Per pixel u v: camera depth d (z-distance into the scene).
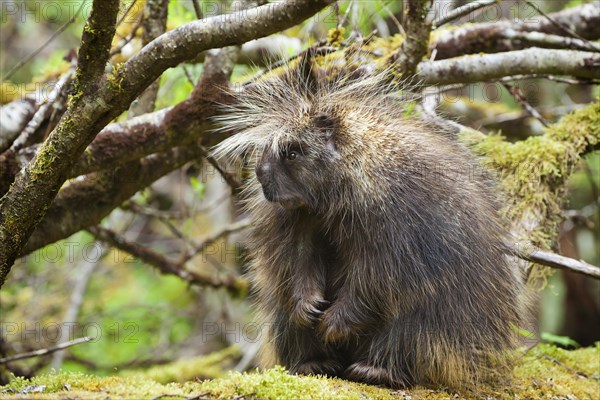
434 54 11.51
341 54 11.05
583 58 11.59
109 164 10.20
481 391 9.02
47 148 7.98
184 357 19.34
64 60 12.41
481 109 17.19
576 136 11.92
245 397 7.29
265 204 9.44
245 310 19.30
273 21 7.81
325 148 8.81
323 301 9.05
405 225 8.61
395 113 9.63
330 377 8.70
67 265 19.61
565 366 10.47
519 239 10.24
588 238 19.38
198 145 11.21
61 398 6.77
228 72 10.62
